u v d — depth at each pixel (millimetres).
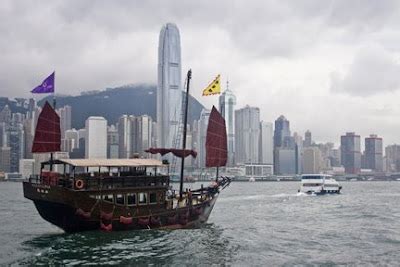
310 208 95500
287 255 41344
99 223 48594
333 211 87875
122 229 49781
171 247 43656
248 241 48812
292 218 74250
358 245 46781
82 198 47219
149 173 54750
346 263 38250
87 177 48281
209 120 65500
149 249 42500
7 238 49219
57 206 47000
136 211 50562
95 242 45312
